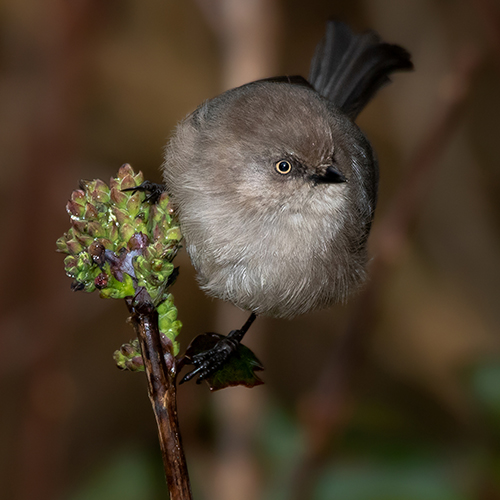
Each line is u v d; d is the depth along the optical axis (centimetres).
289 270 707
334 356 847
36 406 1173
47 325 1191
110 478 836
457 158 1277
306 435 802
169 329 499
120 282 483
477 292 1267
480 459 741
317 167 690
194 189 688
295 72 1442
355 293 806
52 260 1227
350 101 943
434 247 1289
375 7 1302
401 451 782
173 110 1298
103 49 1274
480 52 905
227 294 723
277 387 1348
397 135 1327
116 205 493
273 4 1066
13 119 1263
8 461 1233
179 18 1311
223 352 607
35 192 1223
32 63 1276
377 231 1101
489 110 1399
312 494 786
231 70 1055
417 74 1286
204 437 1012
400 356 1256
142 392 1316
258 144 683
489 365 775
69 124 1223
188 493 461
